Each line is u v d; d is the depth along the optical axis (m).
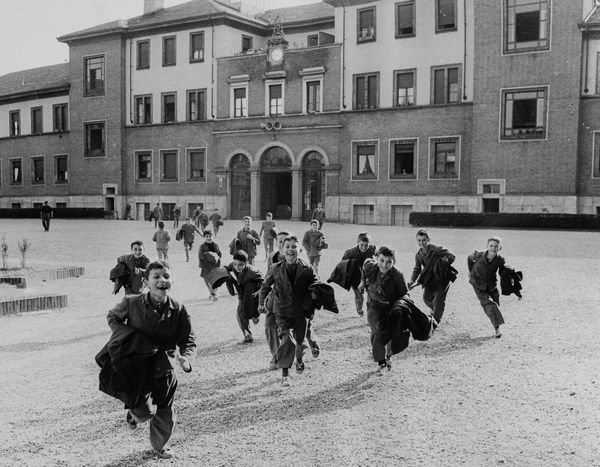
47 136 66.44
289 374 9.96
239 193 54.50
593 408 8.12
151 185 58.47
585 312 14.33
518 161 41.84
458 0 44.66
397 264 22.55
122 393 6.70
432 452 6.88
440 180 45.44
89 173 61.69
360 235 13.59
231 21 55.09
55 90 65.00
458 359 10.68
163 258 24.02
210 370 10.34
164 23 56.38
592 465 6.48
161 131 57.75
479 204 43.12
